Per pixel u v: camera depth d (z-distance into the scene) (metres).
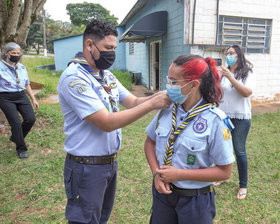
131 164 3.58
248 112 2.63
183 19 6.90
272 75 7.98
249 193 2.87
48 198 2.79
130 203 2.71
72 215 1.66
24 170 3.33
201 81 1.32
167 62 8.51
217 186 3.03
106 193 1.98
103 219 2.05
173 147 1.39
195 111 1.36
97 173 1.66
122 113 1.48
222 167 1.37
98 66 1.60
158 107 1.47
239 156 2.72
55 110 6.19
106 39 1.52
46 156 3.80
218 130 1.33
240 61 2.64
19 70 3.74
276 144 4.33
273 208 2.61
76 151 1.63
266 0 7.41
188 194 1.43
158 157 1.52
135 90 11.05
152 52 10.66
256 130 5.16
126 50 15.77
